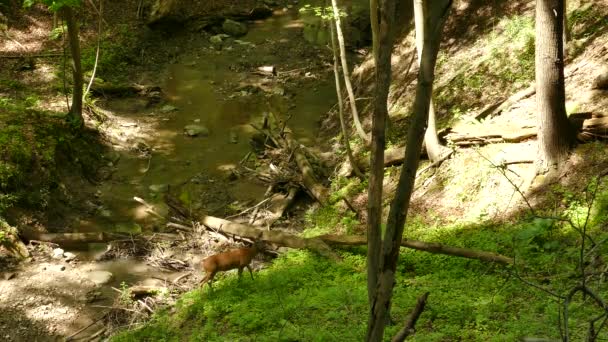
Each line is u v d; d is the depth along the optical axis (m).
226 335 8.85
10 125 13.96
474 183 11.30
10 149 13.14
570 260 8.88
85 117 15.83
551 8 9.74
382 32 4.07
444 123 12.98
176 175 14.62
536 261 9.14
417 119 3.67
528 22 13.86
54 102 16.36
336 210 12.54
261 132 15.87
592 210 9.55
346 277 10.06
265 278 10.34
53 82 17.39
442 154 12.08
